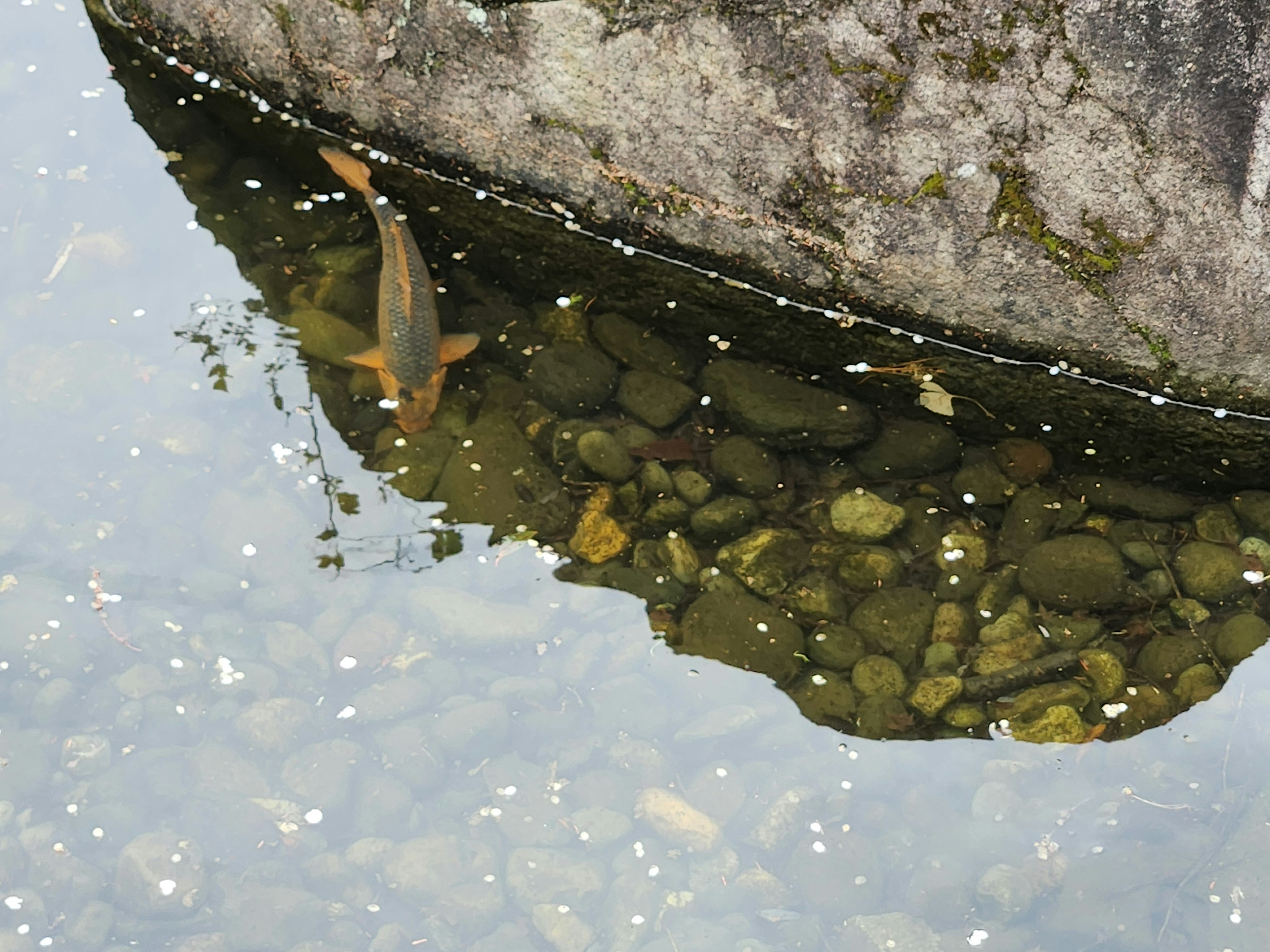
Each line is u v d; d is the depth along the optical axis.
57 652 3.58
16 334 4.29
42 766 3.42
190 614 3.71
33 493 3.92
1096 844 3.36
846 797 3.46
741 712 3.60
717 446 4.18
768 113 4.25
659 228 4.78
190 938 3.19
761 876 3.35
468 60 4.57
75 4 5.32
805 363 4.55
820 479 4.13
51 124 4.99
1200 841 3.34
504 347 4.39
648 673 3.68
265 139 5.06
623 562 3.88
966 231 4.24
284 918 3.23
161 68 5.24
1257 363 4.16
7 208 4.67
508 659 3.71
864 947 3.22
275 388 4.18
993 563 3.93
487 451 4.04
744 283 4.80
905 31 3.88
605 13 4.21
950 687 3.61
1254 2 3.49
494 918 3.28
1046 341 4.43
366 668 3.66
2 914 3.19
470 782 3.50
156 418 4.09
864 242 4.44
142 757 3.46
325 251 4.57
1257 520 4.05
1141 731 3.54
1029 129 3.93
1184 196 3.88
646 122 4.47
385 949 3.20
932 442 4.24
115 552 3.81
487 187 5.00
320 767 3.48
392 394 4.06
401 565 3.83
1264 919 3.20
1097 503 4.11
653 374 4.39
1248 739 3.52
